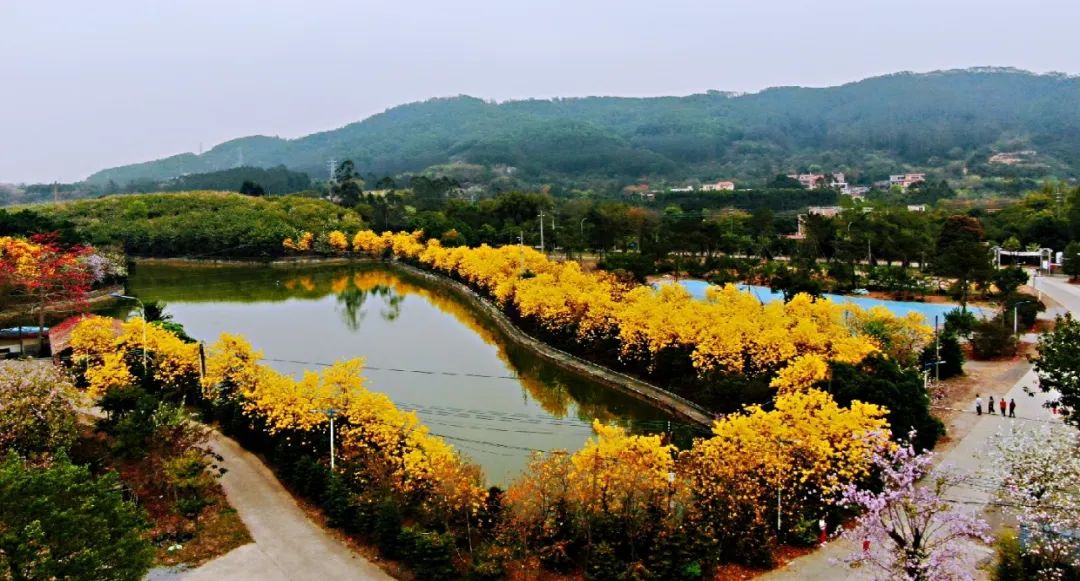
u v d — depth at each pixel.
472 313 95.69
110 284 108.19
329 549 32.44
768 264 104.00
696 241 114.62
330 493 34.62
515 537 30.03
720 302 60.75
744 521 31.36
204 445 43.72
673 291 64.62
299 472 37.22
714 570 29.25
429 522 31.78
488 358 69.88
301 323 87.94
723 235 121.44
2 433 35.16
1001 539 28.06
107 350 51.88
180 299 105.38
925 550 24.66
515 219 171.25
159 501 36.00
